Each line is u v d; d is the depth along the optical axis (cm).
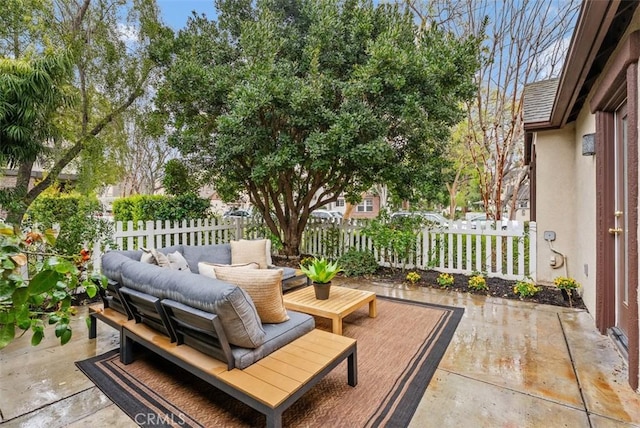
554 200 507
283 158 522
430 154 625
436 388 244
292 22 640
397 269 629
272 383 191
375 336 338
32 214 462
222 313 200
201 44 618
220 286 207
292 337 246
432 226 598
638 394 233
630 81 241
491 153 1052
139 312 271
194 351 230
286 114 535
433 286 524
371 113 507
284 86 495
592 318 381
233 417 212
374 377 259
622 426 201
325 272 364
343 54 572
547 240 511
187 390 242
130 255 356
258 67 511
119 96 713
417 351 304
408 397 232
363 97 525
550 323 369
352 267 603
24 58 537
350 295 383
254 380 194
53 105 564
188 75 558
